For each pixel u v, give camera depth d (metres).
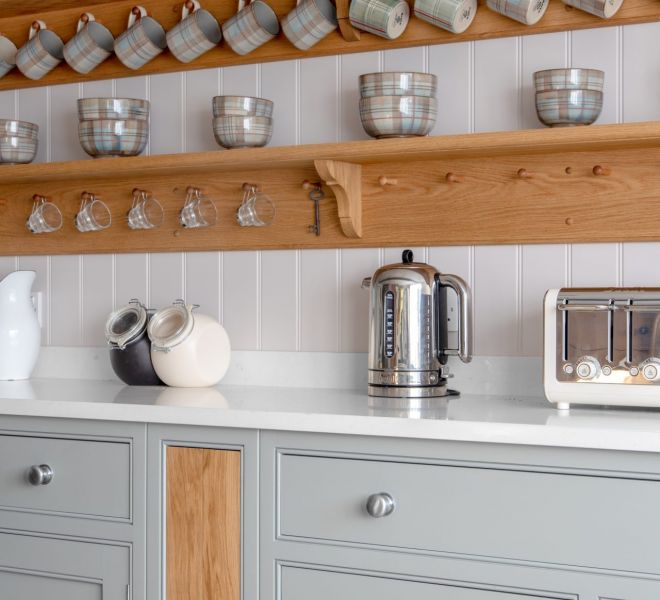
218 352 2.39
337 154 2.15
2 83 2.76
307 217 2.40
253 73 2.49
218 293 2.53
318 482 1.83
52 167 2.44
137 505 1.99
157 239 2.57
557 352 1.88
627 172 2.11
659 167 2.08
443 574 1.72
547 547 1.65
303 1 2.29
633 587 1.59
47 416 2.08
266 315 2.48
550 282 2.20
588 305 1.85
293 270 2.45
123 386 2.43
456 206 2.26
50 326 2.73
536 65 2.21
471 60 2.27
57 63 2.66
